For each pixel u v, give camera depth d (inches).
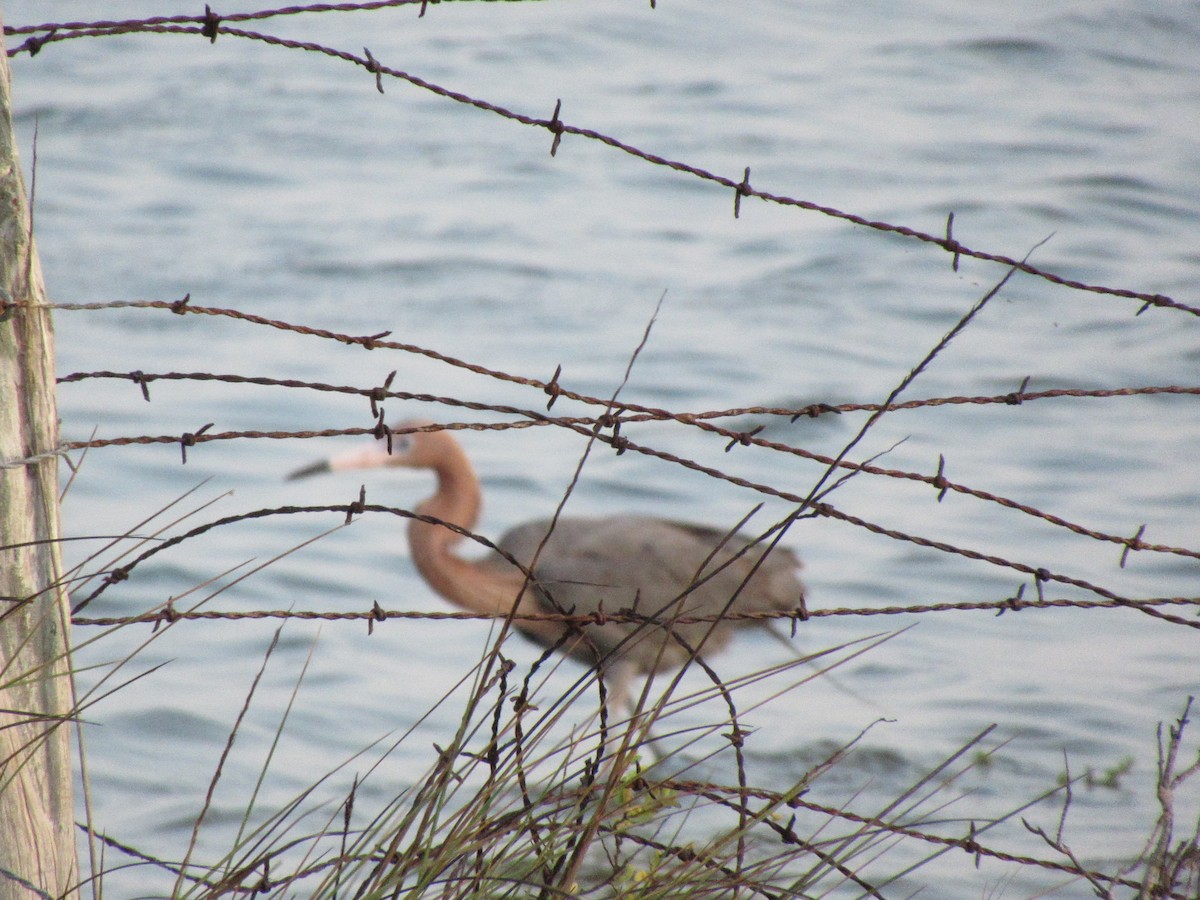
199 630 449.1
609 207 982.4
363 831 152.4
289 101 1169.4
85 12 1325.0
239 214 919.0
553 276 829.8
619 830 160.9
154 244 851.4
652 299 803.4
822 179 1048.8
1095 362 741.3
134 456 602.9
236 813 328.2
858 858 289.3
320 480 603.8
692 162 1079.6
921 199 1002.1
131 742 367.6
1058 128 1188.5
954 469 617.0
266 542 530.6
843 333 770.8
